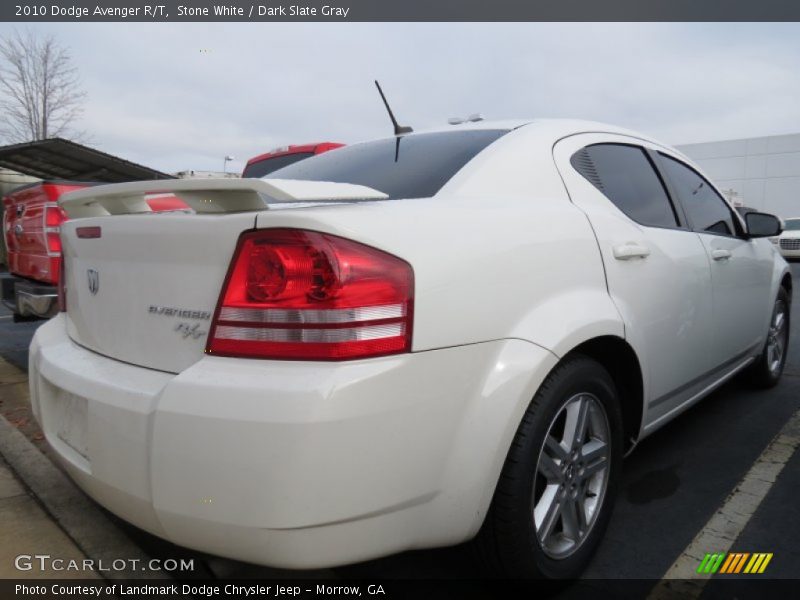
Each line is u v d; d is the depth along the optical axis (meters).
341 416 1.36
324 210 1.50
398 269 1.48
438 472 1.54
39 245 4.27
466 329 1.59
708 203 3.16
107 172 13.37
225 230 1.49
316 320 1.40
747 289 3.30
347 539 1.42
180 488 1.41
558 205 2.08
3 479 2.73
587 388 1.95
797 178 28.50
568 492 1.95
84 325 1.94
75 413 1.77
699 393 2.95
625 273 2.18
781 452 3.05
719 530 2.35
